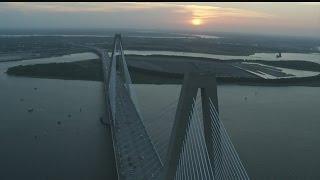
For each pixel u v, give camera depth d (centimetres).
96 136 8788
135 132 7906
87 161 7381
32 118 10131
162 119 9925
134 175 5897
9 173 6838
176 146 4406
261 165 7219
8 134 8838
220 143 4681
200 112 6028
